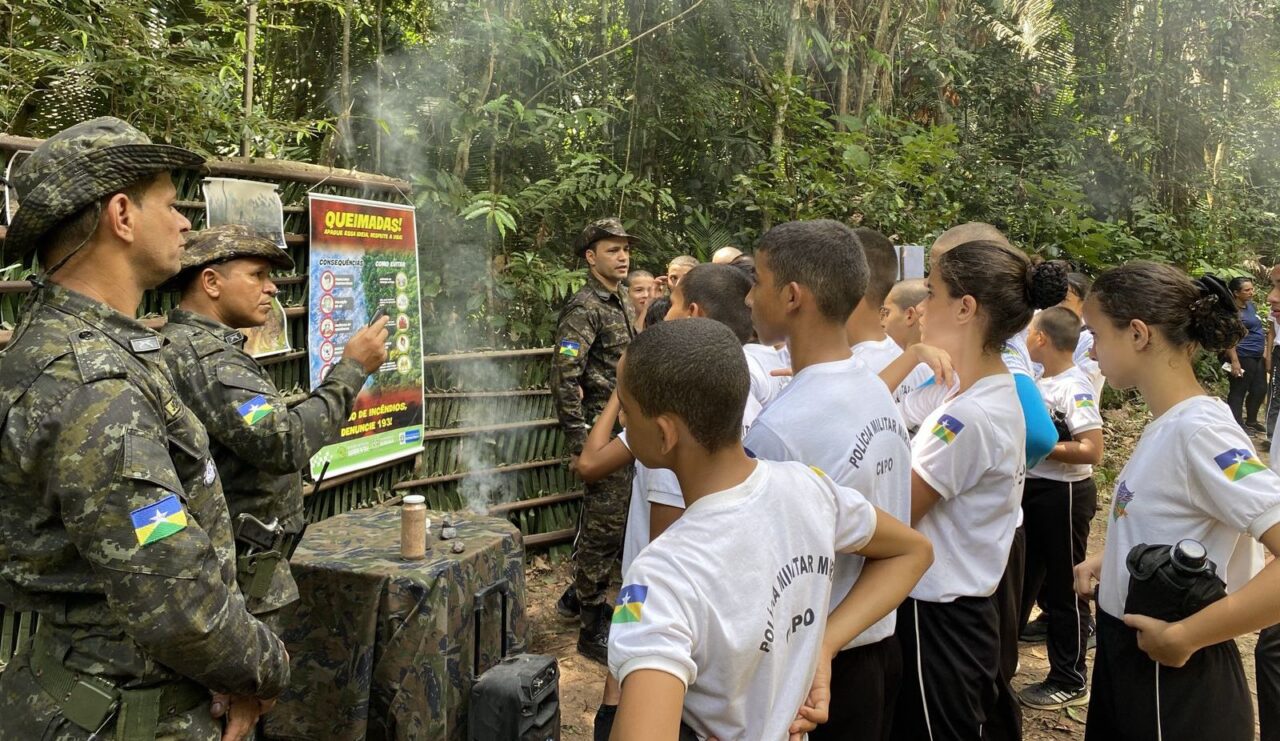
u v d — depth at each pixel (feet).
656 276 19.77
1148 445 6.27
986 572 6.71
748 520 4.10
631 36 19.90
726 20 21.30
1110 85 38.55
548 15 19.12
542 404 16.07
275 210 11.10
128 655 5.02
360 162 16.97
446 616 8.20
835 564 5.15
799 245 5.51
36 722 5.03
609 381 13.53
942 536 6.67
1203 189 40.01
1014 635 7.91
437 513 10.26
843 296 5.52
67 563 4.98
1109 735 6.46
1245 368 28.81
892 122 23.84
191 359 7.06
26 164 5.08
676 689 3.58
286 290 11.78
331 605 8.23
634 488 6.82
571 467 13.14
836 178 21.90
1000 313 6.53
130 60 10.08
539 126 17.57
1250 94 40.60
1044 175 29.17
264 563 6.93
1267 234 40.91
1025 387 7.79
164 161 5.29
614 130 20.17
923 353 6.56
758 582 4.03
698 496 4.26
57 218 5.00
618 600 3.90
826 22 24.80
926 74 29.58
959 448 6.40
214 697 5.53
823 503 4.50
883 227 22.44
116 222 5.16
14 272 8.29
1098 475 22.34
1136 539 6.25
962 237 8.55
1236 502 5.63
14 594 5.15
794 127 22.04
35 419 4.73
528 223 18.17
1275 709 8.14
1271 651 8.16
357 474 12.75
